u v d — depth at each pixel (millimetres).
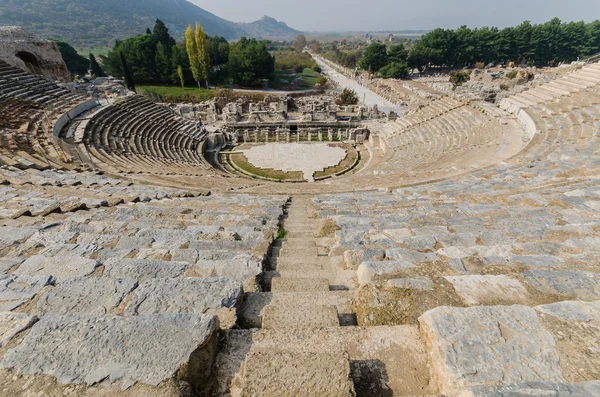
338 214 9078
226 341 2916
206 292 3607
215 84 76625
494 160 17734
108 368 2447
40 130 21906
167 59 70500
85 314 3062
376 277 4277
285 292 3986
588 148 14875
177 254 5211
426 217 7629
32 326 2834
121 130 28781
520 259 4484
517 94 30109
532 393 2203
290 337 2939
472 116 29500
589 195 8227
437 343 2652
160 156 27438
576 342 2621
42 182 12000
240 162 33625
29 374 2410
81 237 5918
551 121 22109
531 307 2975
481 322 2797
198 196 12398
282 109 48062
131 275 4324
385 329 3043
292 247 6305
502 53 100312
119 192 11547
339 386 2326
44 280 3959
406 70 84000
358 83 86500
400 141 32781
